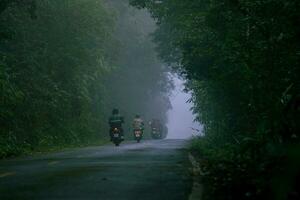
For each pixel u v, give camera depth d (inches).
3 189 542.6
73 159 987.3
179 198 481.1
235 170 531.8
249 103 975.6
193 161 899.4
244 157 669.9
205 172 656.4
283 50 754.8
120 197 487.2
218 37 1058.7
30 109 1750.7
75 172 714.2
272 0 757.3
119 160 944.3
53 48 2075.5
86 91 2315.5
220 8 989.8
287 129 577.0
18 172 721.6
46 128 1905.8
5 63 1630.2
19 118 1678.2
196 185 561.6
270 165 471.8
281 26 749.9
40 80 1907.0
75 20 2111.2
